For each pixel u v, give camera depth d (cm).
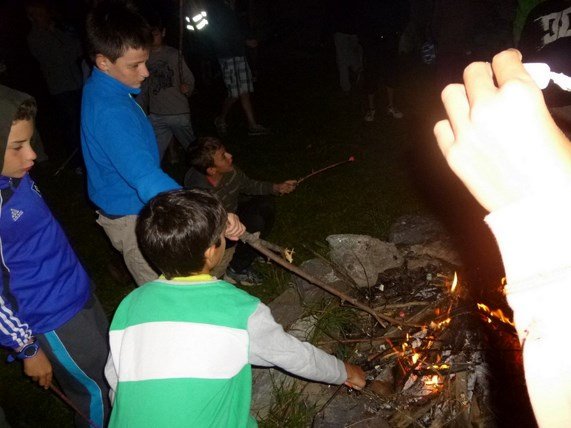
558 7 207
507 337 258
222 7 571
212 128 689
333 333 305
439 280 320
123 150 224
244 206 362
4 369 343
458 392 252
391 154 541
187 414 148
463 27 483
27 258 203
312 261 356
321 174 523
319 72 843
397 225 379
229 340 155
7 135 178
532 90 40
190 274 167
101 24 219
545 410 39
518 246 40
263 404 273
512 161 39
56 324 218
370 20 579
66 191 561
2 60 968
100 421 248
